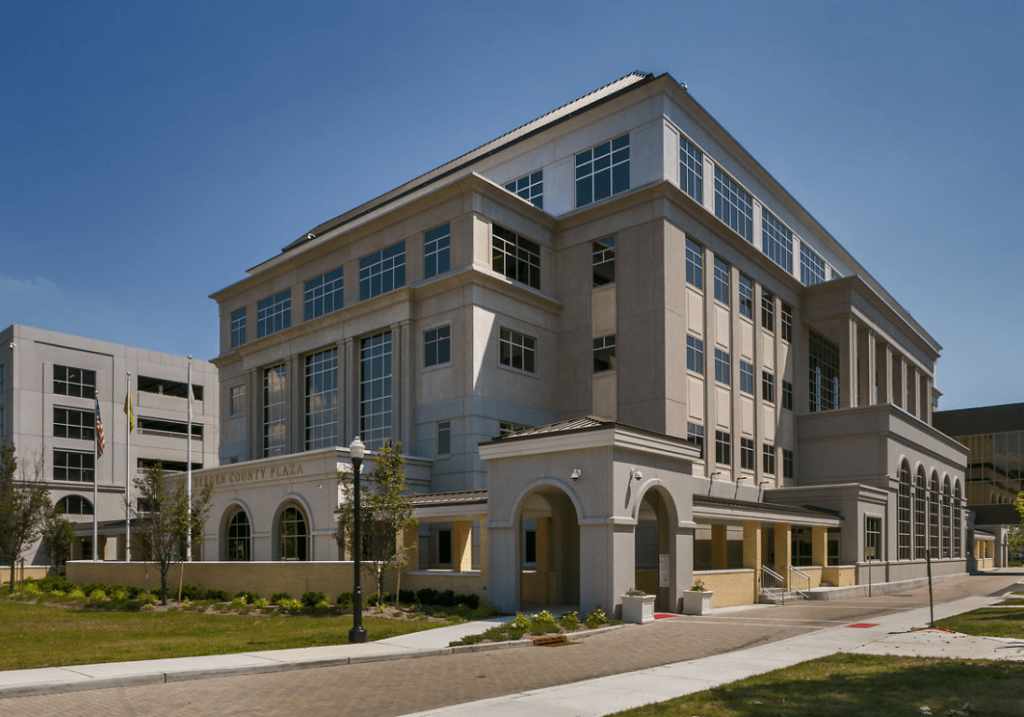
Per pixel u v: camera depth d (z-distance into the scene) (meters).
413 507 29.59
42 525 58.16
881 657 16.42
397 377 41.78
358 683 14.31
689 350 42.09
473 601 27.03
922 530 51.25
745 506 32.12
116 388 72.69
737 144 48.34
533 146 47.66
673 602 27.02
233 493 40.16
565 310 44.06
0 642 19.59
